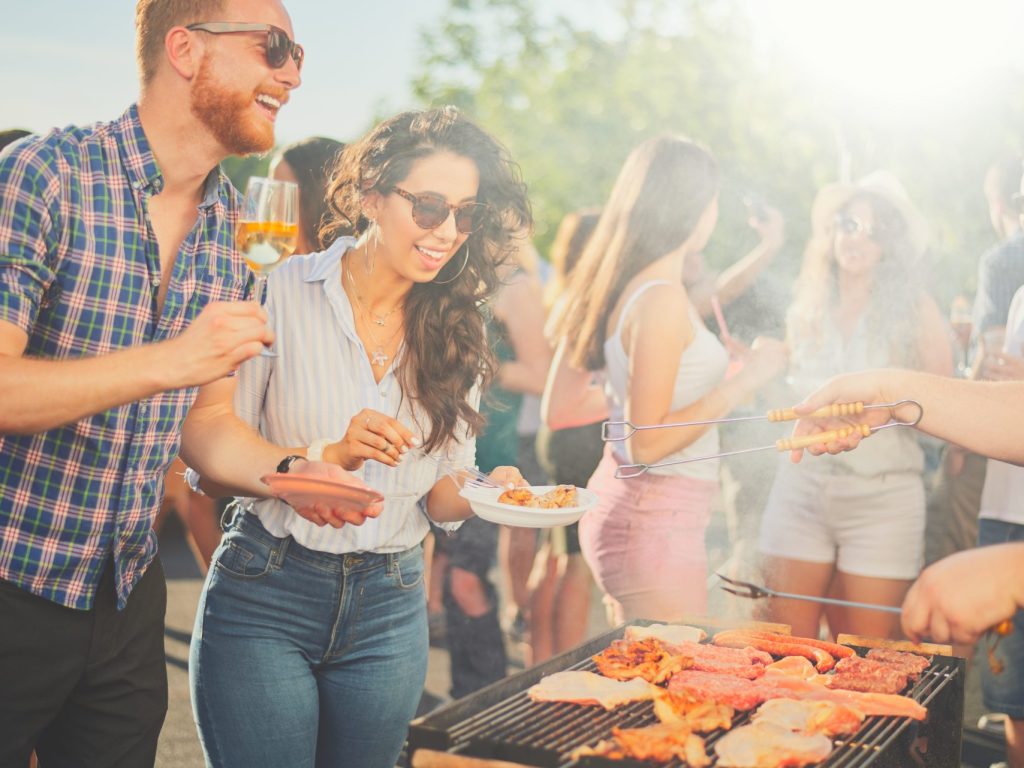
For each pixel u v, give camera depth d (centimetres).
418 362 226
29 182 174
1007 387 224
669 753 168
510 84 1055
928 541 384
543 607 411
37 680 192
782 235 389
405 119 218
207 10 183
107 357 167
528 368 417
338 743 234
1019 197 327
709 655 224
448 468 236
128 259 187
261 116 190
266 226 184
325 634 223
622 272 306
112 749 206
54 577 190
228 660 220
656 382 291
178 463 396
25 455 185
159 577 217
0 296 170
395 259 216
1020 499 305
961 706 224
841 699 198
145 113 190
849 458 324
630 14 952
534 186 977
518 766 166
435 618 484
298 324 225
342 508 190
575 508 217
